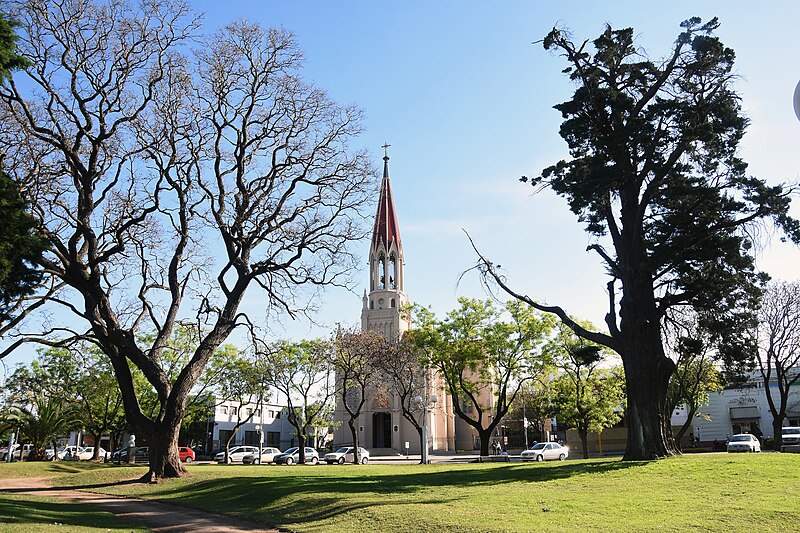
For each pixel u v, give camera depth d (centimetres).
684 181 2781
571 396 5516
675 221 2742
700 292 2839
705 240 2702
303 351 5706
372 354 5566
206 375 5916
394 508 1661
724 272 2820
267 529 1694
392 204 9456
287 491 2173
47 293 2823
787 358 4938
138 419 3006
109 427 6184
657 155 2748
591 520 1348
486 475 2380
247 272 3138
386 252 9131
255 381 5706
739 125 2747
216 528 1727
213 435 8912
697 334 3334
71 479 3200
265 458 6316
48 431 5097
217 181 3125
